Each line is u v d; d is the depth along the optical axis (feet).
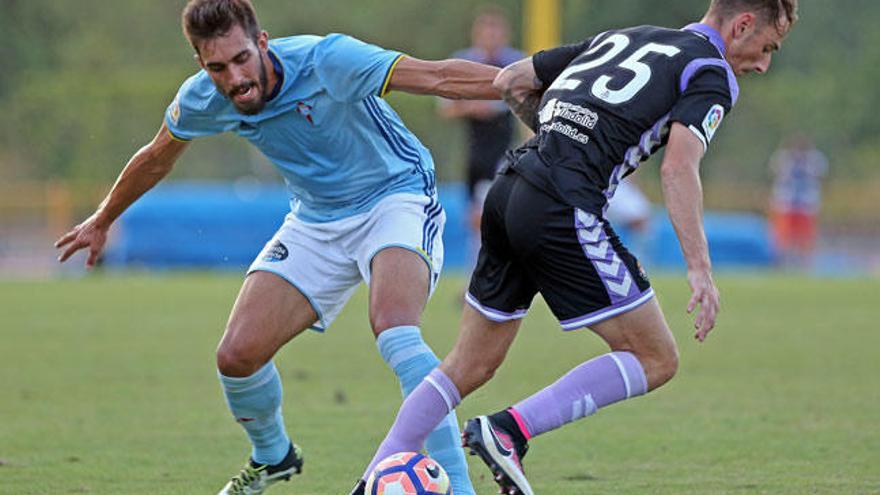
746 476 61.46
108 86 284.61
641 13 368.27
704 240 46.24
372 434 73.00
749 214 310.86
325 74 53.57
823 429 74.28
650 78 48.47
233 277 202.69
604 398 48.11
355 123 55.01
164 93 281.74
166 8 388.16
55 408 81.92
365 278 55.47
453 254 225.35
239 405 54.95
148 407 82.33
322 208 56.70
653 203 306.55
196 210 224.94
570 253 47.83
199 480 61.21
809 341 118.52
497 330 51.08
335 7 393.91
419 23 393.09
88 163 277.03
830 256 294.25
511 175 49.70
